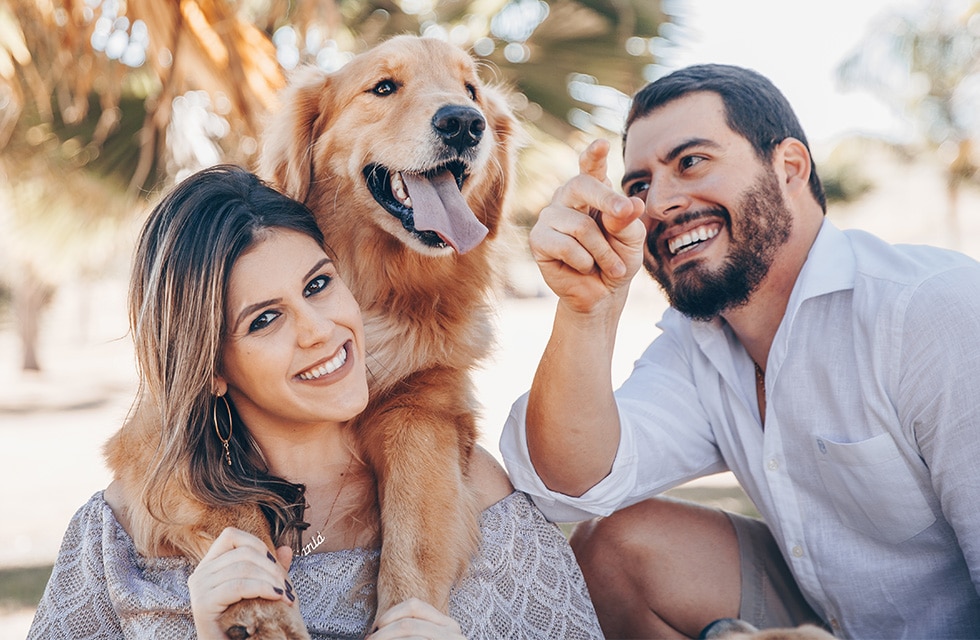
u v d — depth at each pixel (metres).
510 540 2.20
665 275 2.60
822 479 2.42
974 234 23.67
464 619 2.03
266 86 4.68
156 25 4.53
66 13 4.58
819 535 2.45
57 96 5.41
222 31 4.63
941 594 2.36
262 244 1.90
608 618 2.65
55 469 11.34
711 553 2.61
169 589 1.87
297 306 1.90
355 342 2.00
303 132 2.89
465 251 2.49
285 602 1.73
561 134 5.68
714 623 2.35
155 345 1.93
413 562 2.01
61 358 33.66
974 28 15.57
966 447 2.17
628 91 5.66
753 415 2.57
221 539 1.75
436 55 2.88
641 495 2.53
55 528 7.68
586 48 5.57
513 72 5.58
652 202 2.54
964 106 16.30
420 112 2.65
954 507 2.21
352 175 2.74
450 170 2.72
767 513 2.56
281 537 1.97
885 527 2.36
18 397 20.58
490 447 9.98
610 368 2.18
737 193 2.45
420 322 2.45
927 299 2.21
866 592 2.41
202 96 5.43
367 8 5.98
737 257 2.48
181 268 1.89
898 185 23.97
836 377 2.36
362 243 2.67
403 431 2.23
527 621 2.16
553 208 1.91
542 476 2.30
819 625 2.62
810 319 2.42
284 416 1.97
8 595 5.42
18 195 5.77
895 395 2.26
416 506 2.09
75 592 1.98
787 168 2.55
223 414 2.02
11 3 4.68
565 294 1.99
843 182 13.55
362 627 1.96
